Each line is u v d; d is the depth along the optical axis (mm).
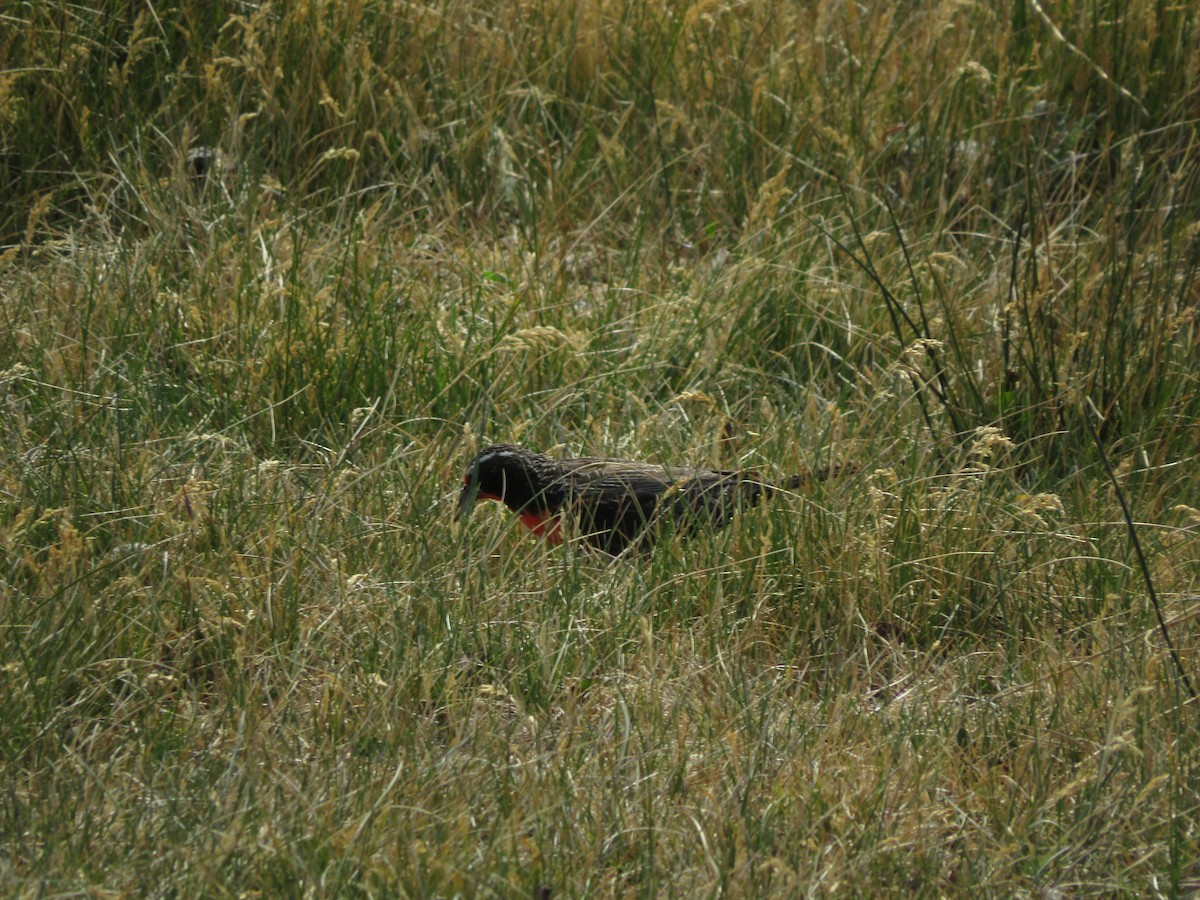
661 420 21234
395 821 13367
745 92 29000
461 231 26859
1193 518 18531
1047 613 17766
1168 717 15305
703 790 14266
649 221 27219
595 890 12672
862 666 17062
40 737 14297
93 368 21234
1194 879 13047
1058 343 22094
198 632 16422
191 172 25969
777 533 18453
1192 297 24188
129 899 12180
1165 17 28625
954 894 13039
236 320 22203
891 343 23219
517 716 15203
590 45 30062
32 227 23203
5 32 26922
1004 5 30375
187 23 28219
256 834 12906
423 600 16828
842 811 13836
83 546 16609
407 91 28797
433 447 19719
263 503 18375
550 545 19234
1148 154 26766
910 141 28578
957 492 18969
